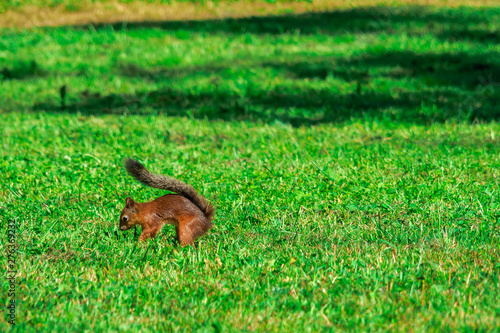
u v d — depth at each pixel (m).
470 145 17.77
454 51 34.19
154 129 21.27
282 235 11.04
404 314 7.80
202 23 41.34
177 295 8.52
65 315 7.84
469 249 10.08
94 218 11.96
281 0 46.41
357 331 7.38
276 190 13.38
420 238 10.65
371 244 10.45
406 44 35.94
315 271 9.20
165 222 10.73
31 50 36.06
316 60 33.66
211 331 7.48
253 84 28.72
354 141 19.03
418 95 26.27
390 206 12.16
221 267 9.54
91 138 19.59
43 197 13.23
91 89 28.61
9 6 44.53
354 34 38.78
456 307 7.92
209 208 11.06
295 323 7.61
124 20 43.38
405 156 16.50
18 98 26.97
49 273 9.27
